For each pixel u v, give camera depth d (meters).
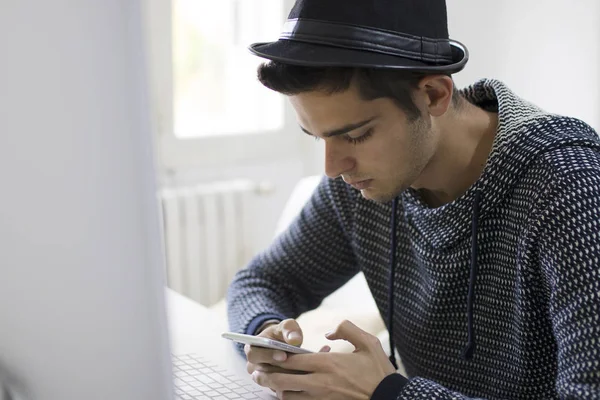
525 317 0.98
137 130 0.52
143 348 0.58
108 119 0.52
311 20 0.88
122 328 0.58
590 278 0.84
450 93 0.92
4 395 0.69
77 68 0.52
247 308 1.24
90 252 0.56
